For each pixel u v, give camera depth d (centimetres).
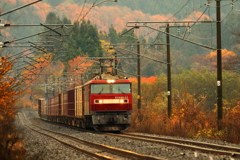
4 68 6612
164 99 17638
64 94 14850
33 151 5744
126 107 9425
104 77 9675
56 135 9194
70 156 4850
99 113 9350
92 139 7362
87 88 9781
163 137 7619
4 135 5038
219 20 8056
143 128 10212
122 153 4806
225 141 6581
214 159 4206
